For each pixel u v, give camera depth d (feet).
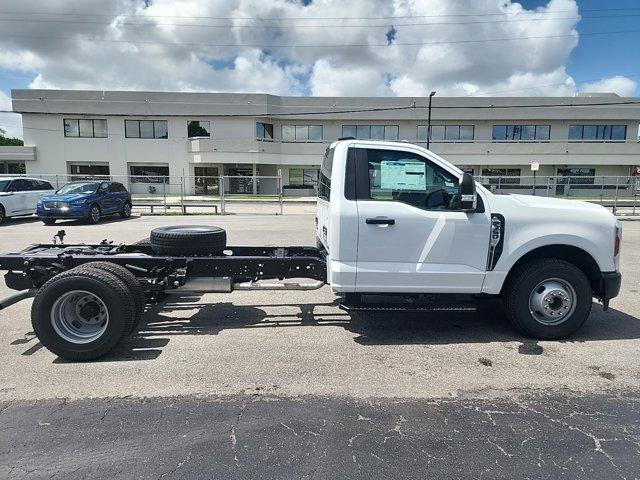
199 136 126.93
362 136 131.44
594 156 126.82
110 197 58.54
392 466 9.06
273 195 122.52
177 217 65.16
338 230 14.87
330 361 14.10
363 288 15.17
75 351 13.91
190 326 17.28
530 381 12.80
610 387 12.46
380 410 11.21
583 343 15.66
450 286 15.35
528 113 127.24
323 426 10.50
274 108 126.52
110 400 11.64
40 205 51.42
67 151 126.21
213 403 11.51
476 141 129.18
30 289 16.20
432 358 14.37
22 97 121.90
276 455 9.41
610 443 9.87
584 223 15.49
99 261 15.61
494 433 10.23
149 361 14.05
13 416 10.84
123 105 123.75
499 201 15.44
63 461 9.17
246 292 22.26
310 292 22.26
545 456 9.39
